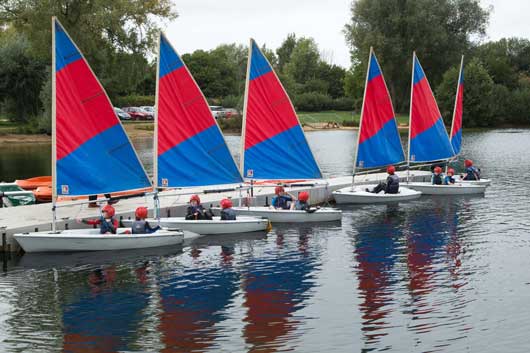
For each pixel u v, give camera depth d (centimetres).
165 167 3102
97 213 3153
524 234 3023
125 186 2978
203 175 3200
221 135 3222
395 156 4206
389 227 3241
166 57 3059
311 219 3391
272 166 3447
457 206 3803
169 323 1939
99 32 7056
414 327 1884
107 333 1864
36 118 9212
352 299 2133
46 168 6116
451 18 11062
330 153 7306
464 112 11456
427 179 4947
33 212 3192
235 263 2595
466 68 11356
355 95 13662
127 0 7119
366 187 4175
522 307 2031
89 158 2852
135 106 12262
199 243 2936
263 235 3092
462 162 6288
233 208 3388
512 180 4916
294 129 3450
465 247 2798
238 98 12350
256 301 2128
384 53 10562
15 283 2353
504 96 11900
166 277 2412
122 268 2533
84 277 2419
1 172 5834
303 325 1908
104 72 7631
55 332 1877
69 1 6825
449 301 2098
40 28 6781
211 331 1870
